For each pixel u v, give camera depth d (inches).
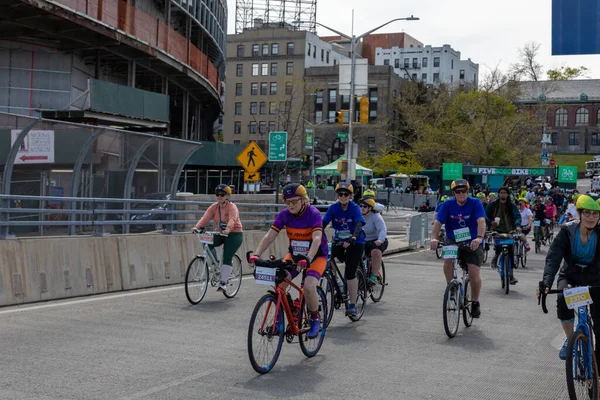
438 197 2269.9
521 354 319.6
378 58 6087.6
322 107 4106.8
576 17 609.3
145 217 606.2
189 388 248.1
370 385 259.0
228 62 4335.6
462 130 2699.3
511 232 543.5
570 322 236.2
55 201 514.9
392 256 860.6
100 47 1191.6
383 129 3762.3
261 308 270.7
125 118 1160.2
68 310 411.2
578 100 5378.9
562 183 2241.6
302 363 293.1
